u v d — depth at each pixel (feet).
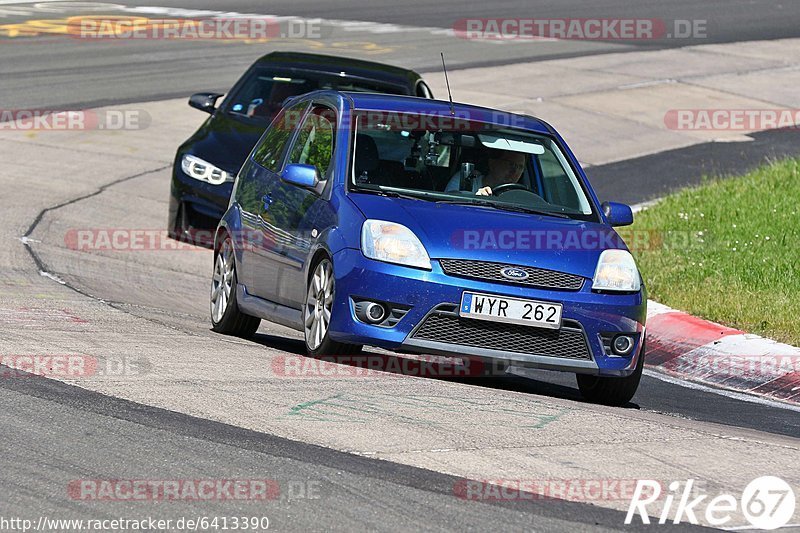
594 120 263.29
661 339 130.52
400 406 87.92
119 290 136.98
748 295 141.79
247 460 73.41
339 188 105.60
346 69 177.68
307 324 104.68
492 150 111.55
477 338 98.27
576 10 397.60
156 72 285.23
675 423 92.43
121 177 204.74
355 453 75.97
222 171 165.68
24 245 155.02
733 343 124.98
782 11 411.95
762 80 308.81
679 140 252.62
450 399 91.61
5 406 81.46
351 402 88.02
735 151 245.24
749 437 89.92
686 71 314.76
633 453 80.64
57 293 128.26
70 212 179.11
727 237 170.09
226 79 280.72
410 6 399.44
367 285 97.91
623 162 234.58
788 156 239.09
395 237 98.84
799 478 78.13
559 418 88.43
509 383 112.37
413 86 175.22
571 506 69.15
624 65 318.65
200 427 79.46
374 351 115.34
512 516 66.74
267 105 174.19
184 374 93.20
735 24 384.06
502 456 77.46
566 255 101.04
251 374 95.09
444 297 97.30
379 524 64.34
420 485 70.74
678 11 403.54
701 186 209.67
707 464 79.51
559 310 98.73
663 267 156.04
